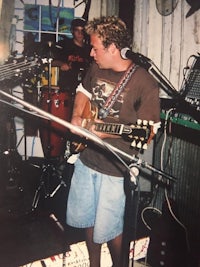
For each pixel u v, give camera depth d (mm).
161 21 3953
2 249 3012
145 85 2141
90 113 2252
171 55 3949
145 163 1802
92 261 2494
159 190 3555
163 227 3018
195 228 2926
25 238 3215
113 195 2229
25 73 4168
